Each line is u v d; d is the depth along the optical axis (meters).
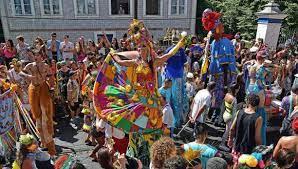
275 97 8.68
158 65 5.74
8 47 11.34
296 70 10.28
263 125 4.97
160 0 20.28
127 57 5.60
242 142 4.92
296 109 6.14
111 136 5.64
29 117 6.69
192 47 10.88
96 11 19.58
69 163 4.11
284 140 4.36
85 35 19.80
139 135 5.71
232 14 20.61
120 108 5.55
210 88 6.49
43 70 6.19
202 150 4.13
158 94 5.75
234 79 8.22
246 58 10.12
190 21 21.28
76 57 11.87
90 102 7.37
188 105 7.82
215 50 8.08
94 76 7.23
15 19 18.25
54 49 12.59
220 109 8.02
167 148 3.52
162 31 20.91
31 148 4.22
